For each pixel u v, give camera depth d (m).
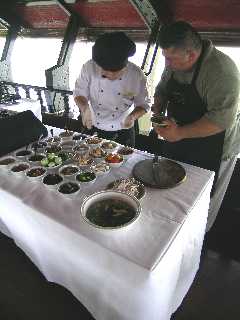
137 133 3.87
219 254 2.26
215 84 1.75
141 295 1.22
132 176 1.74
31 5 4.49
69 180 1.67
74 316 1.82
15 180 1.74
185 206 1.46
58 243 1.49
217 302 1.88
